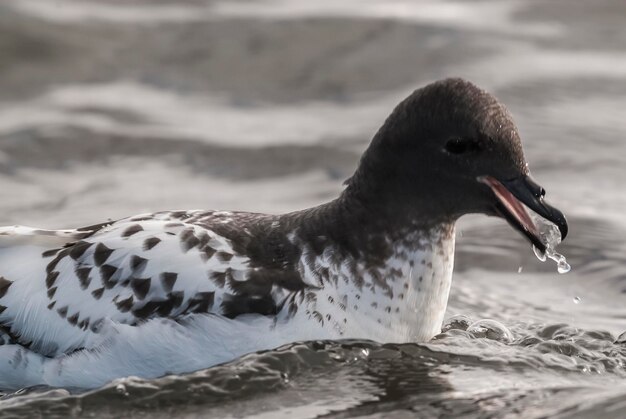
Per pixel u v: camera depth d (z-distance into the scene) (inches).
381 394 474.6
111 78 906.1
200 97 885.2
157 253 480.4
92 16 983.0
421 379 487.2
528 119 834.8
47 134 817.5
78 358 478.3
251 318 474.6
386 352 490.0
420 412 463.2
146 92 889.5
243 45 943.0
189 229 489.1
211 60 927.7
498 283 639.1
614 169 769.6
